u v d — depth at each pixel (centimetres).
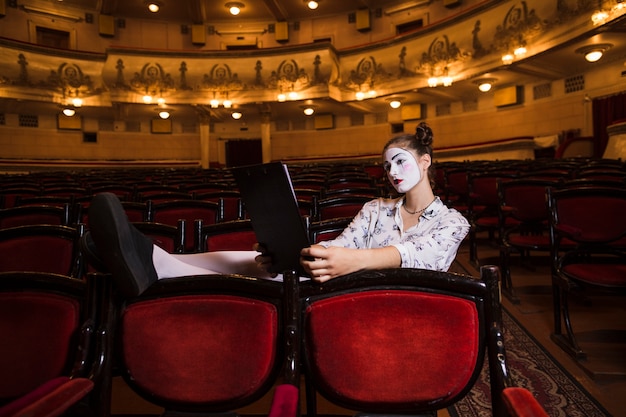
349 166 865
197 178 718
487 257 452
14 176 898
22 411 77
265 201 112
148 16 1708
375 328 104
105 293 108
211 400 105
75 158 1700
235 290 109
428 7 1569
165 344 107
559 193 257
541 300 315
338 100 1523
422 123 149
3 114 1583
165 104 1521
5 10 1509
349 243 161
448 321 102
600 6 889
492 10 1142
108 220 100
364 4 1645
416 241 131
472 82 1323
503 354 97
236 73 1474
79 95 1477
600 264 244
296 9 1683
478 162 857
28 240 204
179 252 197
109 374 105
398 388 104
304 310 107
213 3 1636
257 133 1866
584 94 1229
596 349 231
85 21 1641
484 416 176
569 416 174
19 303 112
